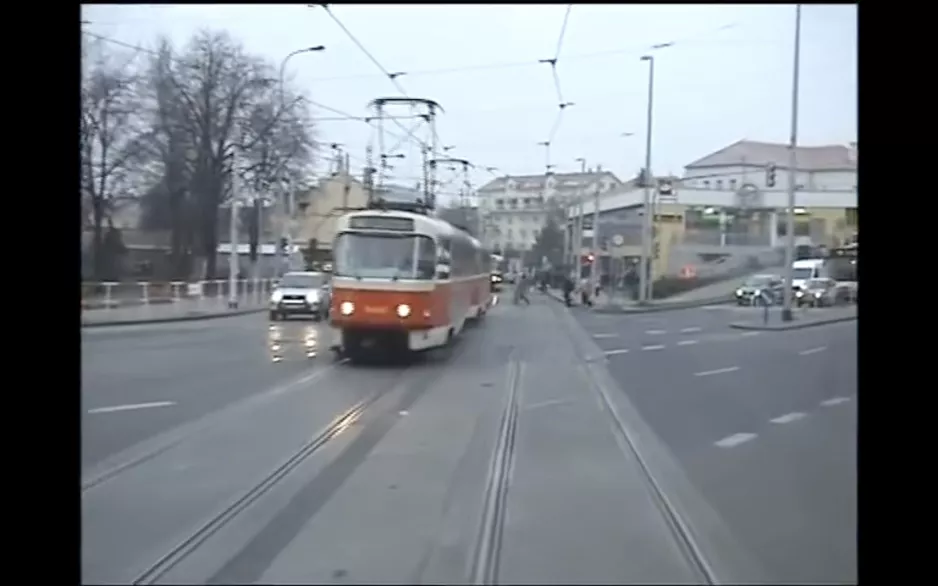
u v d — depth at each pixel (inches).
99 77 1588.3
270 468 413.4
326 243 2778.1
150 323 1464.1
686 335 1344.7
